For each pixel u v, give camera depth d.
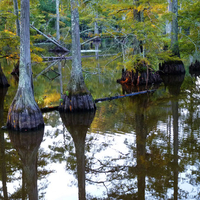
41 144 7.39
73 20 9.70
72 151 7.09
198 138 7.46
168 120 9.10
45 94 13.51
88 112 10.03
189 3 19.78
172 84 15.86
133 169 6.02
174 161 6.25
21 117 7.91
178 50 19.02
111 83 16.62
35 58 14.22
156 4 13.81
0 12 13.48
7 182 5.68
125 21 14.50
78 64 10.03
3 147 7.09
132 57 14.86
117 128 8.47
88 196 5.17
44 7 42.19
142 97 12.73
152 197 4.96
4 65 25.72
